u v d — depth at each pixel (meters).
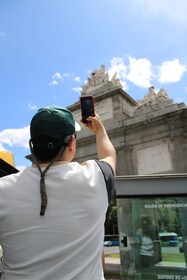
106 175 2.11
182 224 9.08
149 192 8.21
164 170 30.88
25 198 1.93
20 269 1.80
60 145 2.10
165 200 9.28
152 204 9.43
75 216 1.87
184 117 31.08
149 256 9.17
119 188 8.28
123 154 34.19
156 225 9.32
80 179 1.99
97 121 2.63
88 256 1.84
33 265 1.77
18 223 1.86
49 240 1.80
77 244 1.82
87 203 1.92
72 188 1.94
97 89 39.59
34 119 2.15
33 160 2.18
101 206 1.97
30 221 1.85
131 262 9.24
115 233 37.41
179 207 9.14
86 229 1.86
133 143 33.88
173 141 31.22
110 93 37.69
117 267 13.35
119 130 34.81
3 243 1.92
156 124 32.69
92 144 36.34
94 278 1.83
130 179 8.35
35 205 1.90
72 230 1.83
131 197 8.28
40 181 1.97
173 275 8.81
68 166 2.09
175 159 30.44
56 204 1.89
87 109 2.68
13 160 3.92
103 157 2.40
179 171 29.84
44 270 1.77
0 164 3.40
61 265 1.77
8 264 1.88
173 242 9.09
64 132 2.12
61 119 2.13
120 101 37.12
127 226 9.59
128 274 9.16
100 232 1.95
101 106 38.44
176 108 32.47
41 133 2.08
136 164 32.97
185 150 30.23
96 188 1.99
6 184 2.03
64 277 1.75
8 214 1.89
